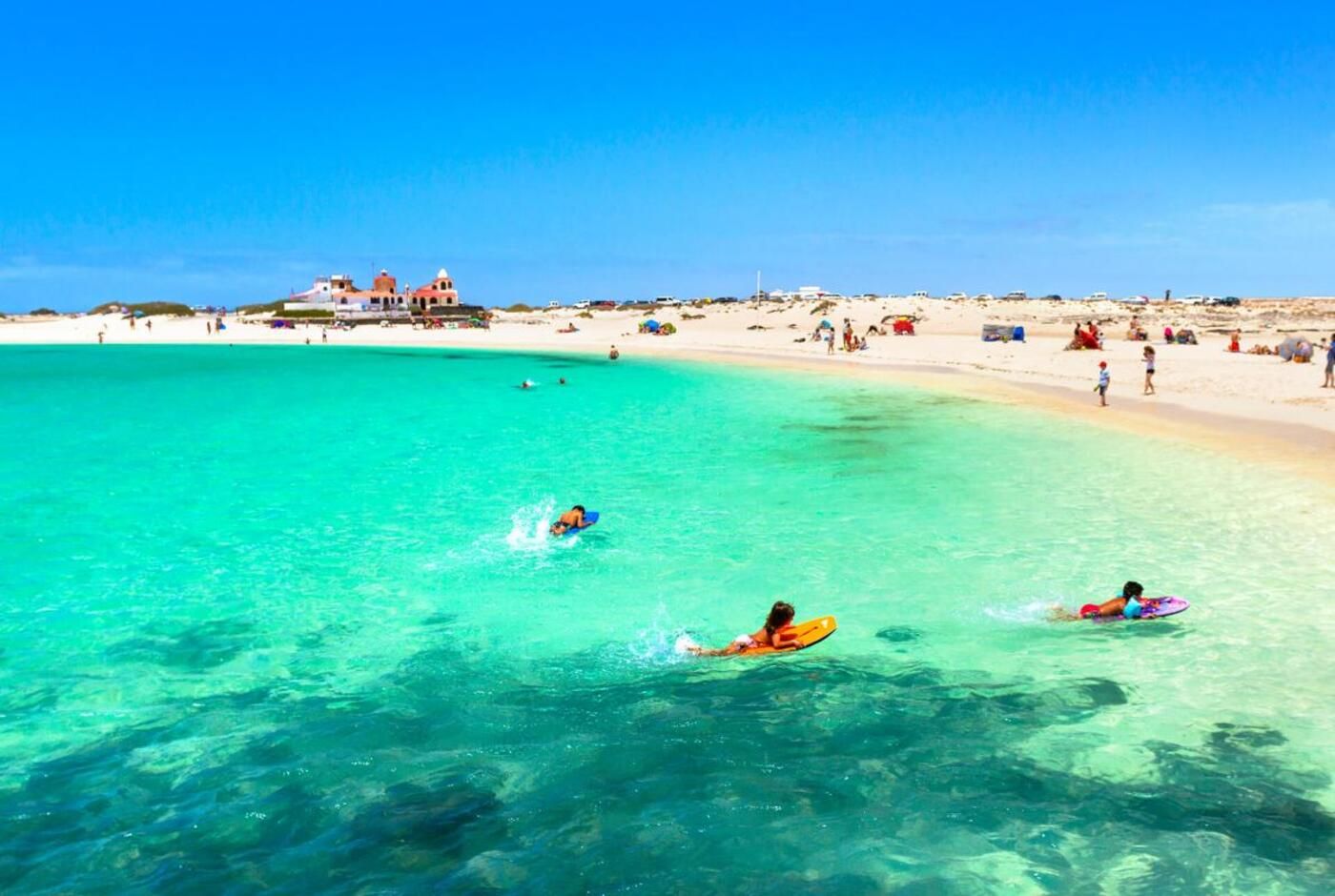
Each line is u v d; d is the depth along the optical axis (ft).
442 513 60.44
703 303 561.43
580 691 32.89
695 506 60.59
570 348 298.35
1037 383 136.77
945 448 80.84
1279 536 49.47
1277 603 39.40
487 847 23.32
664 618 40.37
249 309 568.00
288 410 124.16
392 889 21.66
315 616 41.19
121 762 28.02
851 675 33.63
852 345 223.30
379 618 40.83
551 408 123.65
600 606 41.96
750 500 61.98
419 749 28.63
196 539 54.44
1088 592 42.04
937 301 457.27
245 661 36.17
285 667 35.47
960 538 51.26
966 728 29.27
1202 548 47.75
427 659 36.17
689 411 115.75
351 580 46.29
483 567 48.06
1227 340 230.07
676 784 26.23
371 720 30.73
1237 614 38.40
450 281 602.03
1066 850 22.85
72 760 28.17
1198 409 98.53
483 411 120.57
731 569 46.80
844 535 52.60
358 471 75.92
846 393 133.90
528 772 27.12
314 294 572.92
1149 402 106.63
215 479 73.26
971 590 42.70
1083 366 157.58
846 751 27.96
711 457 80.02
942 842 23.27
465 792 26.02
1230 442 77.25
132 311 520.83
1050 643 36.17
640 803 25.30
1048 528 52.65
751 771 26.94
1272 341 225.35
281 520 58.80
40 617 41.22
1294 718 29.43
